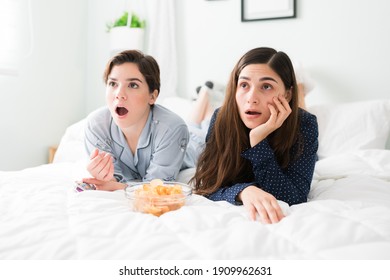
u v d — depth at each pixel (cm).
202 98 177
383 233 64
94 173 97
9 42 182
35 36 197
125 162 121
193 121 175
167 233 64
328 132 159
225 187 96
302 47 185
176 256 55
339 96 179
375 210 75
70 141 177
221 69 206
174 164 113
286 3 185
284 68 92
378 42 170
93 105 238
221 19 204
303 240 62
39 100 202
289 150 98
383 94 171
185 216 70
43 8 201
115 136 115
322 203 82
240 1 197
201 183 106
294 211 78
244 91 93
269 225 69
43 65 203
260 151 91
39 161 205
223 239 61
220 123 102
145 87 105
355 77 175
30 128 198
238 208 82
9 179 106
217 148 104
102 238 61
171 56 215
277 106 90
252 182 93
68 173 122
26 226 66
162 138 112
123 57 104
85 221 68
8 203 84
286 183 91
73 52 224
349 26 174
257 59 92
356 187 99
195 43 212
